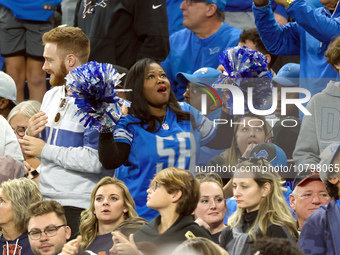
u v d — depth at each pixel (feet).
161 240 30.81
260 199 31.60
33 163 48.55
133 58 54.85
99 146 37.55
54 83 45.14
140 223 36.22
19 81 63.21
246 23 62.08
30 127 42.55
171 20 61.46
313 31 45.37
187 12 57.31
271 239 26.94
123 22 54.24
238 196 31.78
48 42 45.01
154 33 53.88
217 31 57.36
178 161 40.70
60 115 43.01
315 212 31.76
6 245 40.83
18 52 62.69
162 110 41.78
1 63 64.08
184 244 28.30
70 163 41.24
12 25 62.34
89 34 54.80
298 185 34.42
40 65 63.21
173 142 40.86
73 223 40.78
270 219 31.30
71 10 64.64
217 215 35.45
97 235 38.04
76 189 41.57
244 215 32.07
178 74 54.95
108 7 54.24
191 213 31.73
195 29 57.41
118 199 38.06
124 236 32.63
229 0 61.62
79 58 45.01
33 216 38.99
